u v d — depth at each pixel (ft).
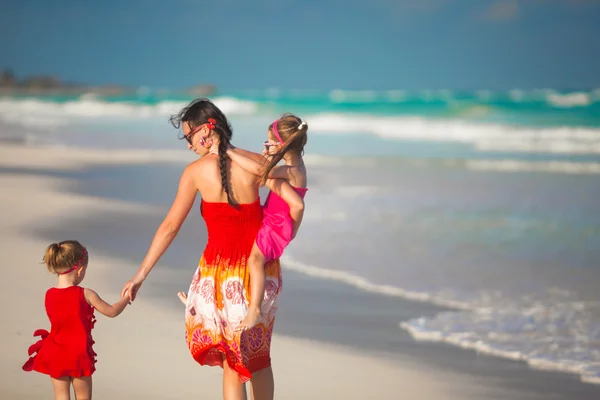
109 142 202.90
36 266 65.10
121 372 41.04
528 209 105.09
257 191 32.40
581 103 326.44
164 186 122.62
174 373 41.16
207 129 32.07
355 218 95.81
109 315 31.71
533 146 207.62
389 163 163.32
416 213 100.32
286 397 39.63
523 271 68.85
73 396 37.11
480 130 244.63
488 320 54.49
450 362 46.14
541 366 45.60
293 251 77.00
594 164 165.78
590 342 49.70
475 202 111.04
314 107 366.43
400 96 469.57
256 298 30.99
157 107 382.83
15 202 102.06
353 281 65.51
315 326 53.16
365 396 40.27
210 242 32.48
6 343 44.09
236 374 31.99
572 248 79.00
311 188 123.44
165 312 53.57
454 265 71.20
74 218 92.02
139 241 79.71
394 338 50.60
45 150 175.32
